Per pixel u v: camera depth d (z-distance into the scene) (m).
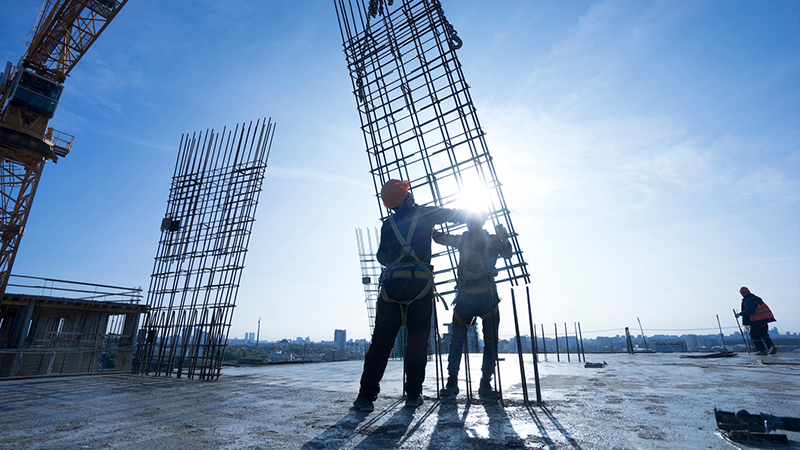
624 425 2.23
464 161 3.77
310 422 2.51
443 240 3.88
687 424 2.21
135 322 19.84
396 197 3.34
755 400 2.94
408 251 3.05
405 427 2.35
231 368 8.91
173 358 6.88
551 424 2.32
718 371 5.34
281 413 2.84
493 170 3.61
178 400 3.53
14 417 2.71
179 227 7.80
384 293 3.04
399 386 4.63
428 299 3.12
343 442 2.01
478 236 3.76
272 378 5.95
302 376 6.27
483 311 3.73
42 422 2.53
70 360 19.55
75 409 3.04
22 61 29.22
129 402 3.42
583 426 2.24
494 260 3.68
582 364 8.09
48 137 31.12
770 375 4.70
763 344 8.85
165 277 7.64
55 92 29.55
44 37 28.97
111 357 32.06
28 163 30.08
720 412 2.05
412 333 3.14
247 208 7.06
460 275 3.76
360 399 2.95
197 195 7.99
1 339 17.50
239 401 3.45
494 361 3.57
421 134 4.12
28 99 28.08
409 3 4.54
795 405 2.71
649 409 2.68
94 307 20.33
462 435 2.13
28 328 18.20
